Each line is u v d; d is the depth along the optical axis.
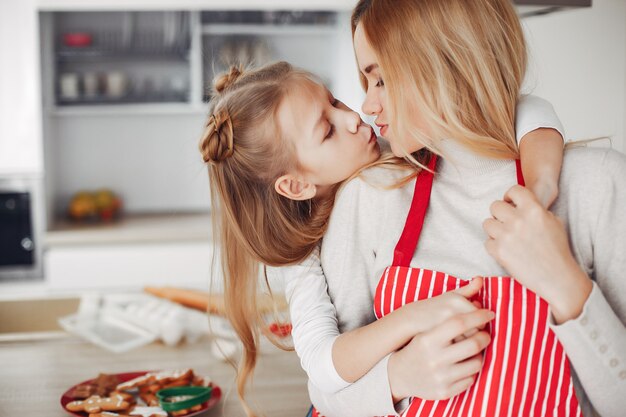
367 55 0.96
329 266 1.06
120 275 3.40
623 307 0.85
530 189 0.85
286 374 1.49
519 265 0.80
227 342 1.60
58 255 3.36
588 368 0.80
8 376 1.50
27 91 3.33
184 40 3.85
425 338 0.83
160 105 3.79
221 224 1.14
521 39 0.96
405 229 0.98
